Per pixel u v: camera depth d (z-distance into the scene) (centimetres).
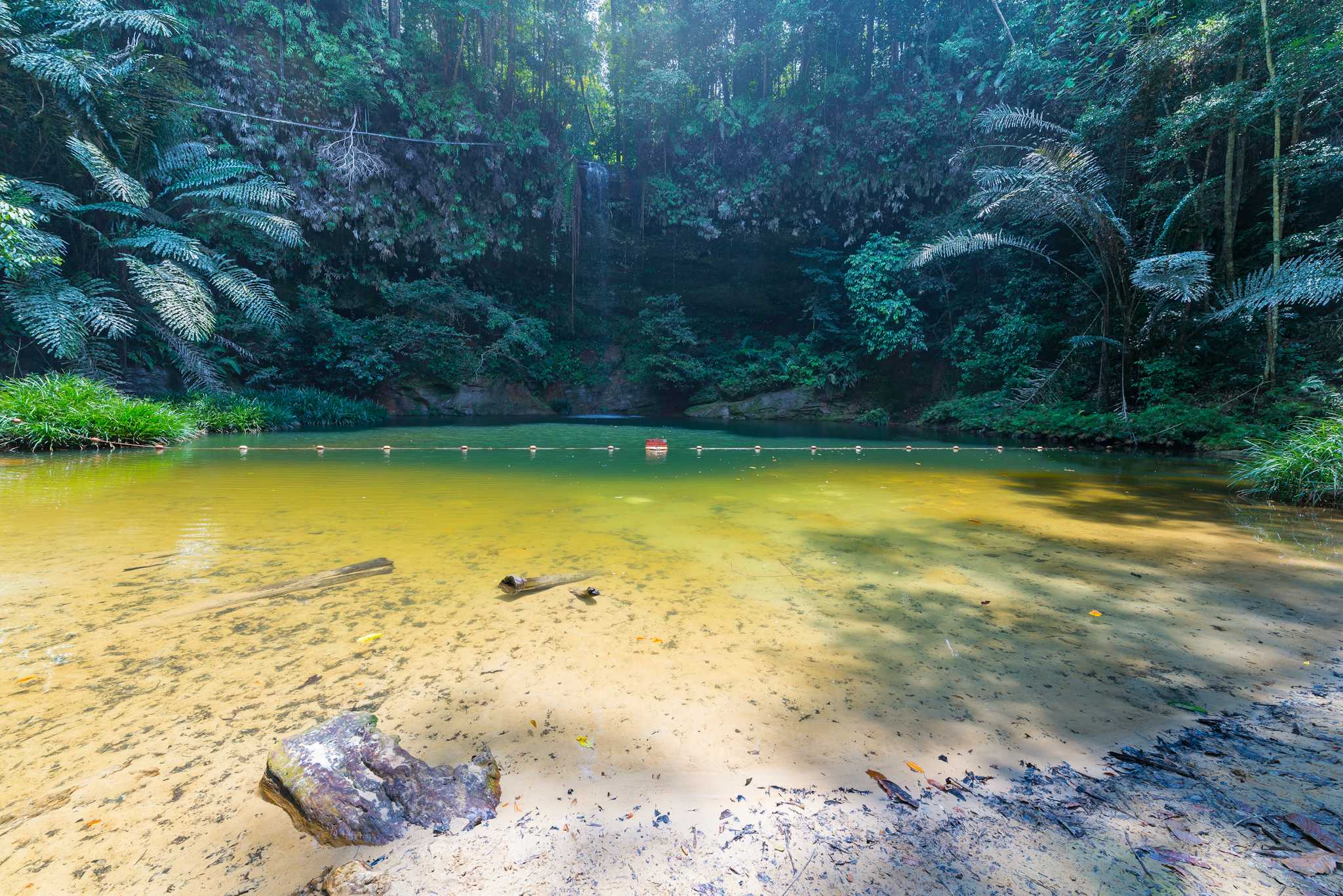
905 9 1338
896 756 115
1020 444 872
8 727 118
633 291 1769
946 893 82
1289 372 773
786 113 1411
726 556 256
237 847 89
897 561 252
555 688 139
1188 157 854
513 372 1616
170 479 448
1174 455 729
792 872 86
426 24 1323
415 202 1322
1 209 646
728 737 121
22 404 601
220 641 163
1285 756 115
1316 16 667
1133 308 905
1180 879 84
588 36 1509
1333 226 702
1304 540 294
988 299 1276
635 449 750
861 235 1478
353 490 417
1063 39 1059
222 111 1048
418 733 120
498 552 258
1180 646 167
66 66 722
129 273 903
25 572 221
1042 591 214
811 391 1561
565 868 87
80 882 81
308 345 1302
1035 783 107
